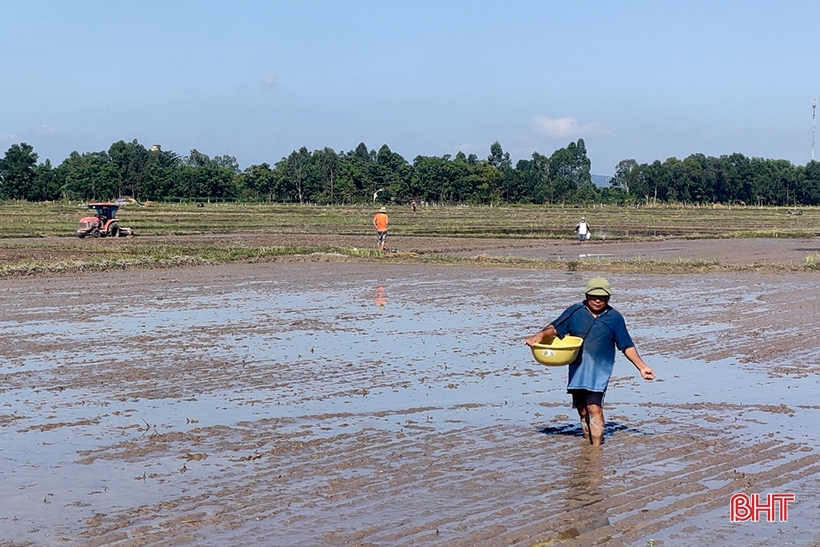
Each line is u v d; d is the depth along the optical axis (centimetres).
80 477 807
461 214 10131
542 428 987
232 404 1098
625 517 703
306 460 859
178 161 17612
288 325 1789
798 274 3066
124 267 3159
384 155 17625
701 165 17650
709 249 4684
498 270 3216
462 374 1295
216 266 3325
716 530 676
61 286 2550
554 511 716
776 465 845
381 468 832
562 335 949
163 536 665
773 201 17950
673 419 1030
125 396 1140
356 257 3669
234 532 672
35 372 1295
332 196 14862
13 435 952
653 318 1903
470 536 662
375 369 1330
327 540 655
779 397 1147
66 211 8938
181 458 866
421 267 3328
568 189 17512
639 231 6862
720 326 1783
